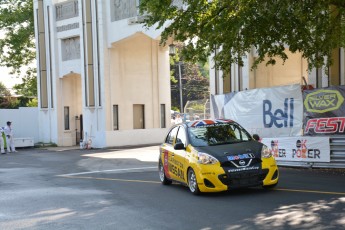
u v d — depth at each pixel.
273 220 7.86
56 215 9.30
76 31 32.59
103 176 16.19
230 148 10.66
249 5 12.96
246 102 17.69
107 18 30.72
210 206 9.37
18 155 27.64
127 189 12.58
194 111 41.97
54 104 34.00
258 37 14.30
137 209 9.49
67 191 12.63
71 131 34.50
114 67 31.08
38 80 34.91
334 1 13.66
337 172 14.08
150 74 33.03
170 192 11.59
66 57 33.88
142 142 32.28
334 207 8.69
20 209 10.12
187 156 11.05
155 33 27.58
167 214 8.82
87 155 25.70
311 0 13.13
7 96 57.47
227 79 21.94
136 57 32.28
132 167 18.94
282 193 10.44
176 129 12.58
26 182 15.04
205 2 14.33
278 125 16.53
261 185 10.43
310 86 17.09
